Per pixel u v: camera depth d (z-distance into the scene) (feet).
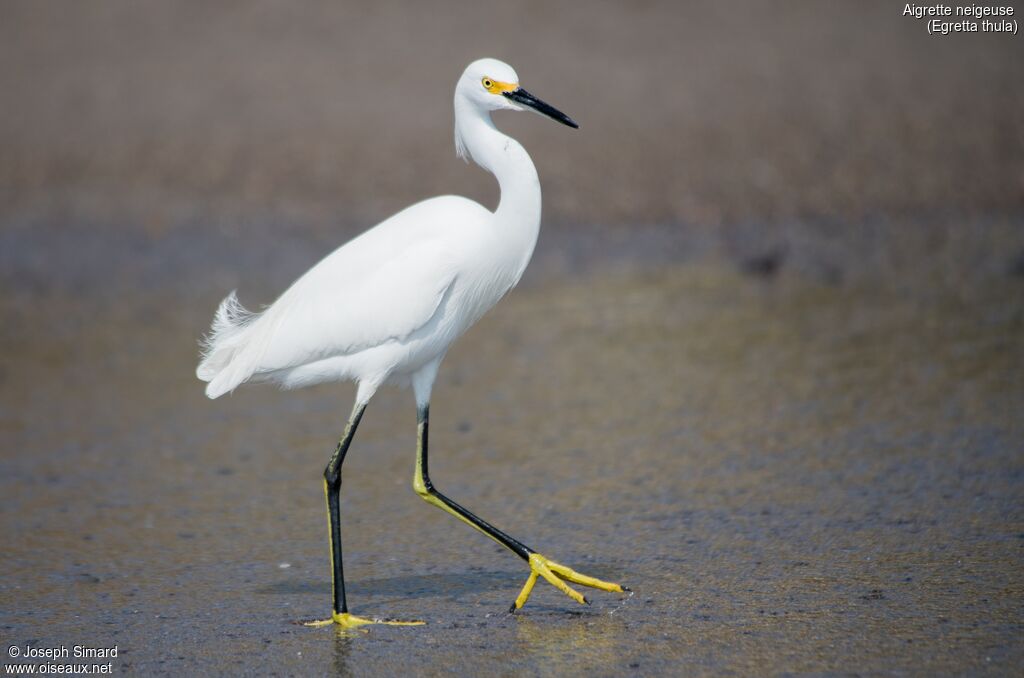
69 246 64.18
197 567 29.60
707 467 34.91
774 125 75.66
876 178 68.49
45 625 26.07
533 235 27.32
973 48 87.15
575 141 74.69
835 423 37.81
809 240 61.57
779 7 96.89
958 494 31.17
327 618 26.02
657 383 43.52
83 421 42.57
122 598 27.63
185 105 82.17
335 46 90.84
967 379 40.78
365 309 26.03
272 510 33.81
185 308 55.47
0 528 32.73
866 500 31.30
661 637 24.06
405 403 44.68
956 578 26.02
